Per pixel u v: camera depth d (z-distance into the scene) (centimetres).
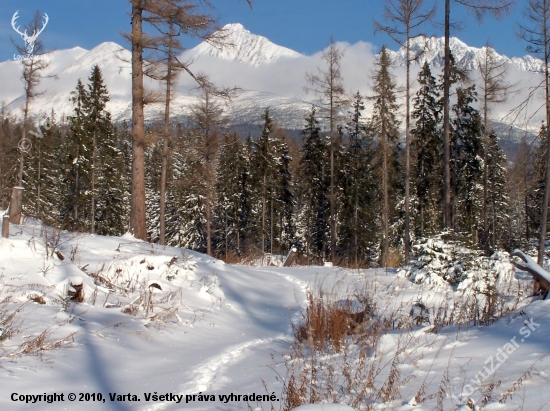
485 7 1534
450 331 625
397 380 429
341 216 3797
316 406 303
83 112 3525
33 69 2683
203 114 2478
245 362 593
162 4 1339
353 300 796
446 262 1118
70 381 462
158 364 559
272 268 1477
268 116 4012
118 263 899
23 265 765
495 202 2861
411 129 2903
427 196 3172
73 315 654
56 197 3862
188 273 997
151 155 5275
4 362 474
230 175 4331
